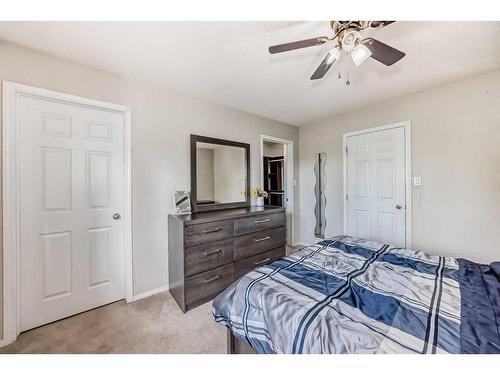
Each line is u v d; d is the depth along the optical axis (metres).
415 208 2.67
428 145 2.57
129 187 2.19
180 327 1.80
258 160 3.45
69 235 1.92
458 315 0.92
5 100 1.61
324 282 1.23
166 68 2.04
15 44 1.65
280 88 2.49
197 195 2.68
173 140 2.51
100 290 2.09
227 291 1.29
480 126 2.23
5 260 1.60
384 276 1.29
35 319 1.77
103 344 1.60
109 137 2.13
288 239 4.02
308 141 3.94
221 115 2.98
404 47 1.74
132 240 2.21
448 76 2.23
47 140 1.81
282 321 0.96
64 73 1.86
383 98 2.80
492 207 2.19
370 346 0.76
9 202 1.62
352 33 1.27
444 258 1.56
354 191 3.29
